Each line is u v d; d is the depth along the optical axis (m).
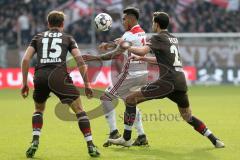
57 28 22.86
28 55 22.41
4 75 64.81
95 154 22.69
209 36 67.12
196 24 76.88
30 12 75.31
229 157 22.77
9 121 35.72
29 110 42.28
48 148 25.23
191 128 31.22
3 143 26.84
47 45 22.33
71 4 75.31
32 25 73.25
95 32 71.31
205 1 78.00
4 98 52.66
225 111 40.41
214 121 34.75
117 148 25.02
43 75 22.08
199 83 67.31
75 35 72.88
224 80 67.31
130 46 24.20
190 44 67.00
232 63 67.12
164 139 27.58
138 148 25.02
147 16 75.69
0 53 65.94
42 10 75.44
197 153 23.72
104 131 30.80
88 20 73.81
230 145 25.61
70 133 29.95
